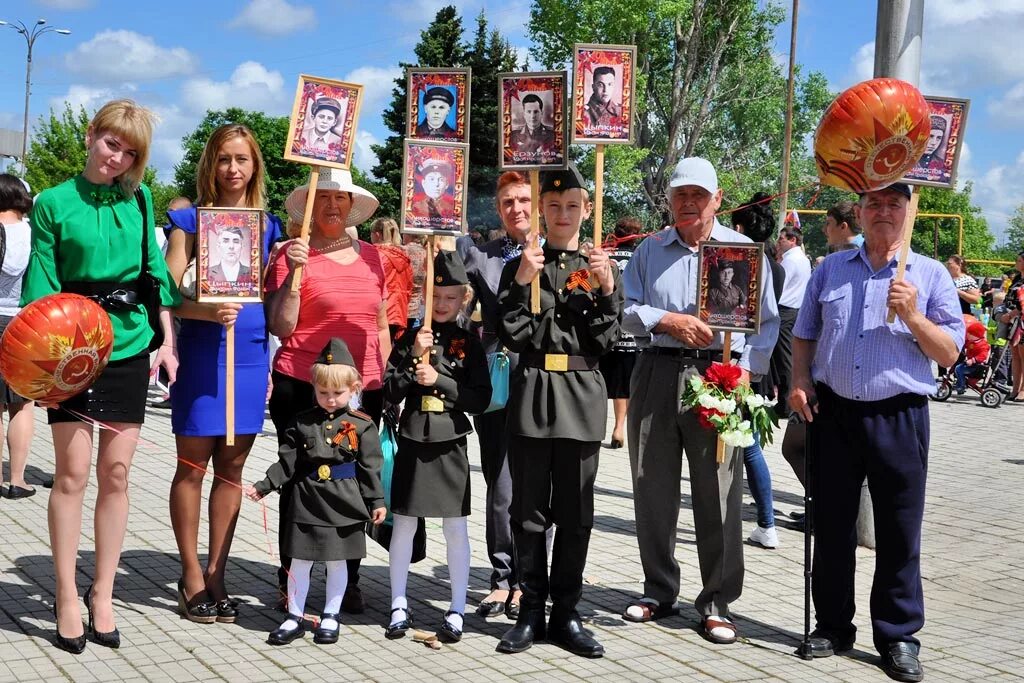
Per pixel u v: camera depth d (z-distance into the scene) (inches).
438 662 185.5
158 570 233.5
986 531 311.3
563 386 192.7
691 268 213.3
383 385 203.8
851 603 201.6
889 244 196.1
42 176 1907.0
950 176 191.9
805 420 203.9
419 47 1993.1
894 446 193.3
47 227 181.2
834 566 199.9
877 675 188.4
